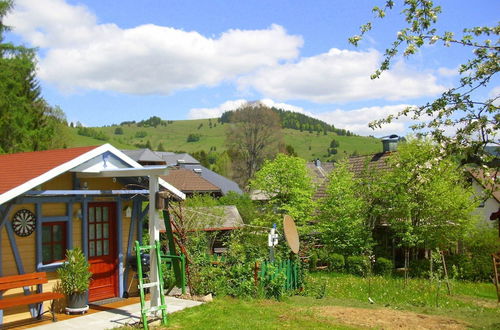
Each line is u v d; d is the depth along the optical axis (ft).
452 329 35.91
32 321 32.71
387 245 95.61
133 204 41.68
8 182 32.17
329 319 37.11
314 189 96.02
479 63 28.32
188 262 42.73
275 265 47.39
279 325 34.04
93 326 31.60
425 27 27.78
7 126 105.81
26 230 33.83
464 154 28.55
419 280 74.95
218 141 586.04
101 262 39.19
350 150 483.10
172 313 35.58
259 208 108.06
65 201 36.17
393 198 83.46
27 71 114.42
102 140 415.85
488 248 81.66
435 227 84.69
